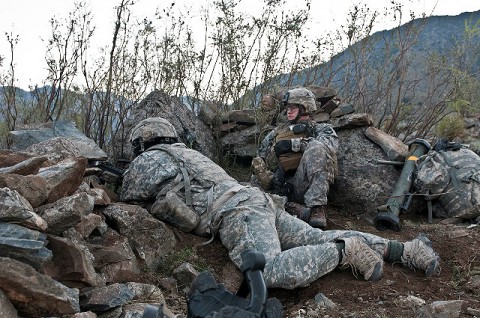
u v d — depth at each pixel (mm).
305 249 3990
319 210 5105
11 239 3117
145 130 4883
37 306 3031
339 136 6129
